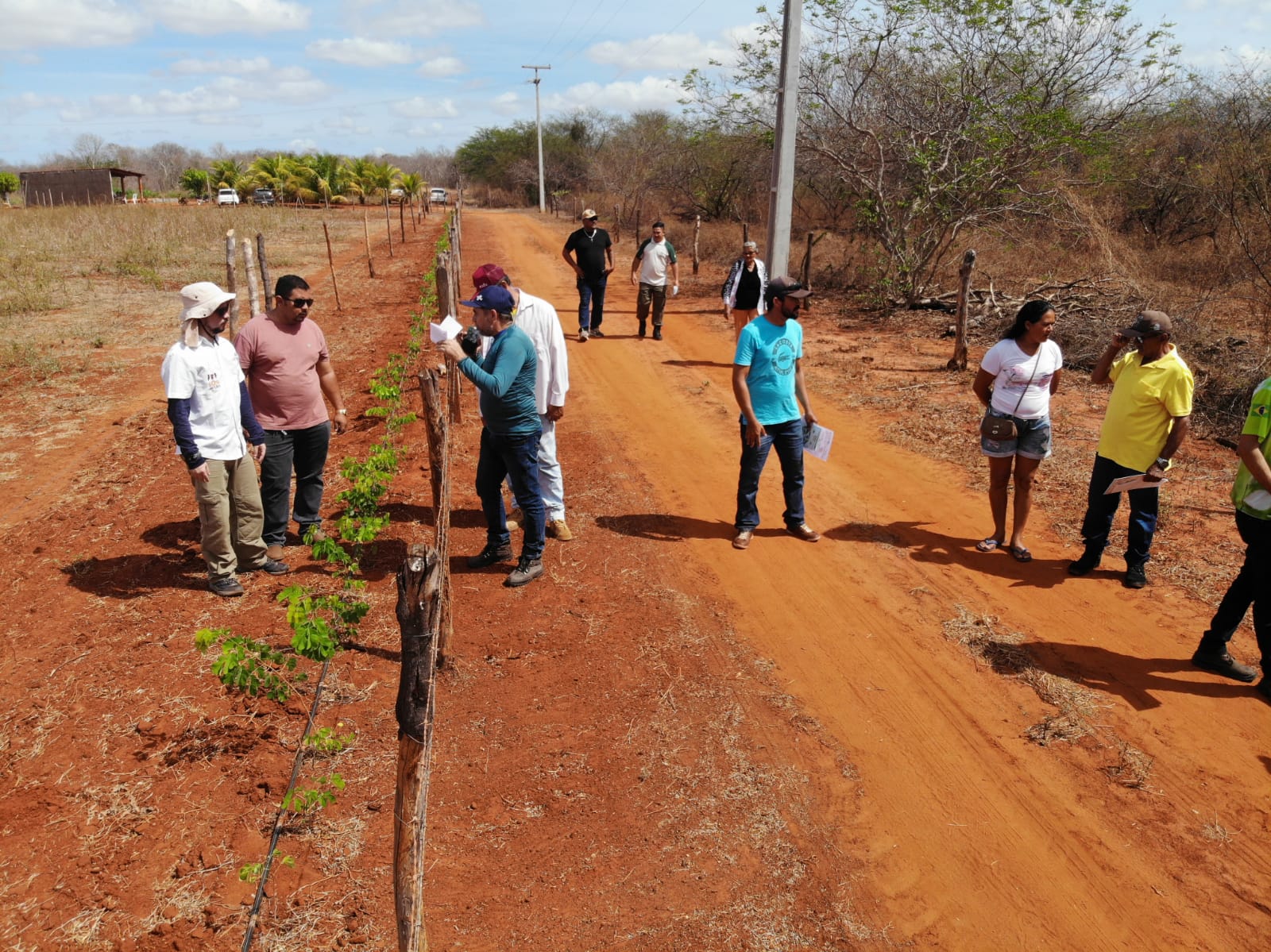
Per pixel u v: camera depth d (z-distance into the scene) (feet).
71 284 56.90
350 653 16.21
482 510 22.90
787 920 10.98
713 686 15.60
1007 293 46.55
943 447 27.35
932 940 10.75
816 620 17.83
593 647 16.67
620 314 51.39
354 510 20.49
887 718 14.85
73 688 15.11
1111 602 18.40
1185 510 22.48
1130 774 13.50
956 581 19.36
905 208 49.80
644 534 21.70
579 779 13.29
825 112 51.83
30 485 24.66
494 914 10.92
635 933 10.73
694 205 118.01
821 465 26.35
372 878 11.29
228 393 17.57
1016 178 48.57
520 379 17.65
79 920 10.52
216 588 18.15
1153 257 50.11
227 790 12.71
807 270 51.49
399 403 31.55
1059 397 31.58
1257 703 15.19
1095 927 10.95
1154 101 47.32
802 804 12.92
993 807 12.90
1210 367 32.48
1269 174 39.24
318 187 178.09
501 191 229.66
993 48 47.32
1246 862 11.90
